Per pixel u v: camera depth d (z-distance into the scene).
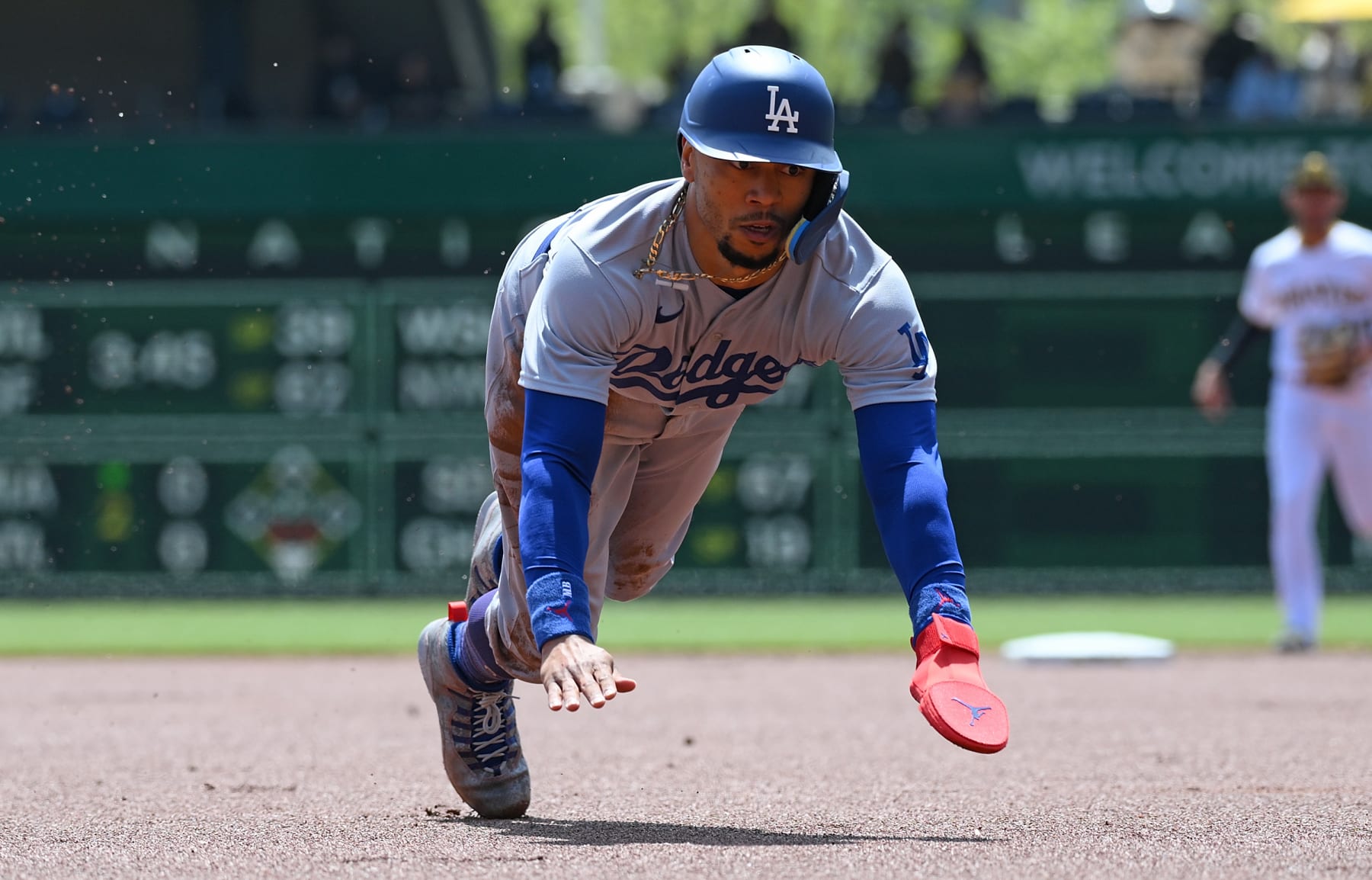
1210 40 48.81
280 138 38.44
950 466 39.88
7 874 10.84
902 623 38.09
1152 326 39.50
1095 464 39.84
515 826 12.82
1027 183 38.66
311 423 39.62
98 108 52.94
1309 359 30.89
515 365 11.76
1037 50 131.50
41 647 34.47
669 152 38.16
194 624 38.72
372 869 10.75
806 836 12.20
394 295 39.28
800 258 10.78
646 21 127.38
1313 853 11.27
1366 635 35.56
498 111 45.84
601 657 10.44
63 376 39.16
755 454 40.56
